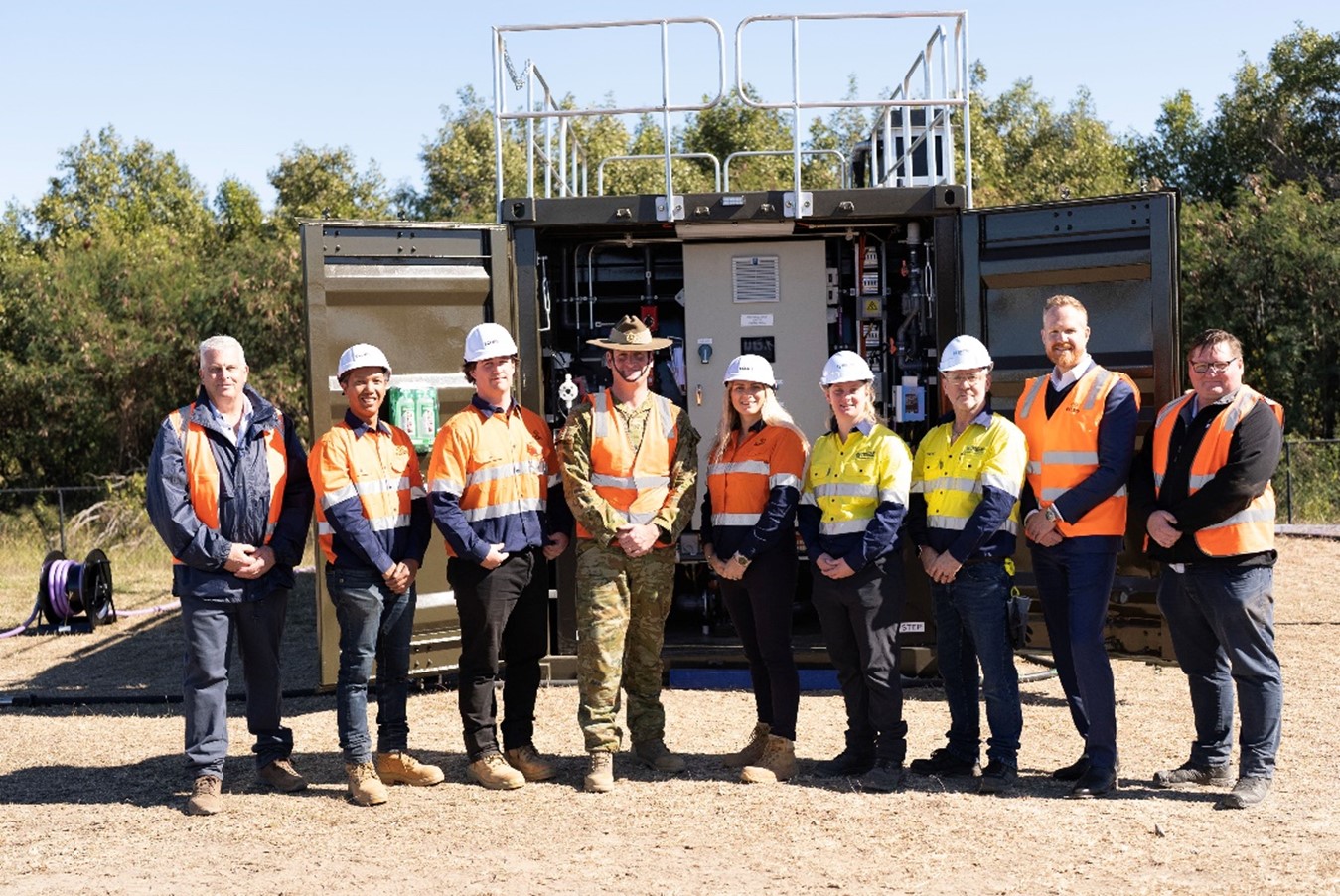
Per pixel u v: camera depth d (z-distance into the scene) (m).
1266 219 24.05
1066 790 5.68
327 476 5.75
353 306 7.54
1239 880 4.48
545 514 6.15
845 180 11.69
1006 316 7.69
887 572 5.74
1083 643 5.56
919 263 8.41
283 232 32.19
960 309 7.82
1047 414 5.70
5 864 4.98
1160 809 5.34
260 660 5.96
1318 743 6.43
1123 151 33.53
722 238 8.91
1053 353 5.69
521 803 5.65
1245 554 5.34
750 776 5.84
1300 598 11.76
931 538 5.79
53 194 40.69
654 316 9.24
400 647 5.98
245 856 5.03
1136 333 7.32
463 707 5.94
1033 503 5.76
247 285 24.77
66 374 24.48
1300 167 30.22
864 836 5.06
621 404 6.02
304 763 6.48
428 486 5.94
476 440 5.88
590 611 5.87
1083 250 7.42
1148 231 7.25
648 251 9.27
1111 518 5.57
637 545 5.80
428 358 7.71
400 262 7.66
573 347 9.32
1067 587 5.70
